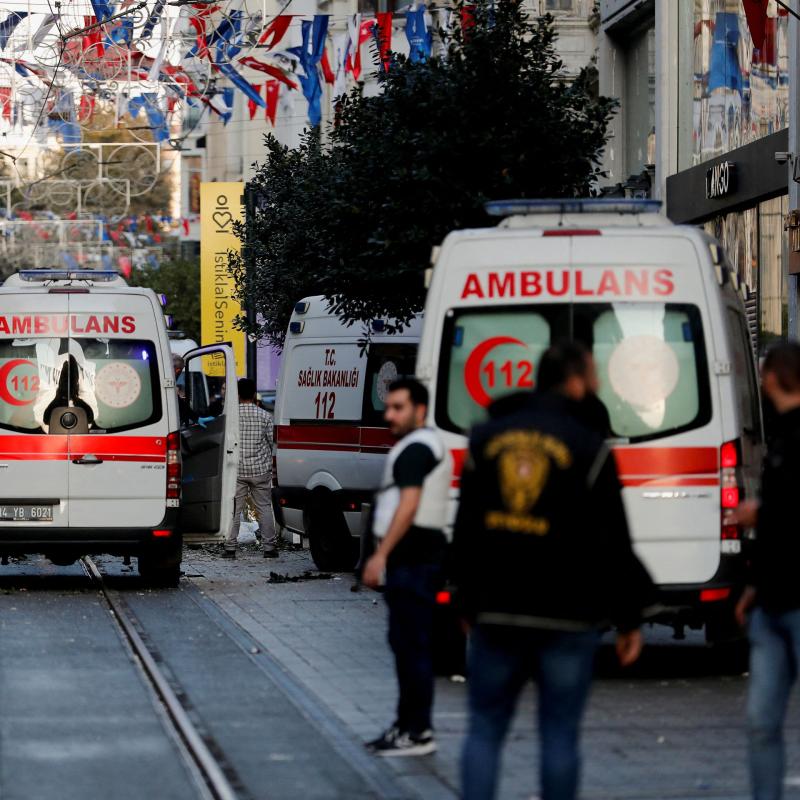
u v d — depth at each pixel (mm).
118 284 52188
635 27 88312
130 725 27812
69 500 50219
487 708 18938
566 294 33125
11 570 59219
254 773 24047
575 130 54656
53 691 31234
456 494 33062
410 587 25516
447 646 33812
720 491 33094
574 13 97688
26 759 24906
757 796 20609
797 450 20516
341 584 53438
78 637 39219
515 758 25312
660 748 26156
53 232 148375
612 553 18578
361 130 55500
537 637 18484
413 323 55844
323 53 71000
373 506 26734
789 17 65938
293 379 60000
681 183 79188
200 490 54812
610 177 90625
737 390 33875
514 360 33125
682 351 33188
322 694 31297
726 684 33281
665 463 32938
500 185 53375
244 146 185375
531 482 18406
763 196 69688
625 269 33250
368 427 55812
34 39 68688
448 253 33562
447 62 55312
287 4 71062
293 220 76250
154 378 50906
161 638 39219
